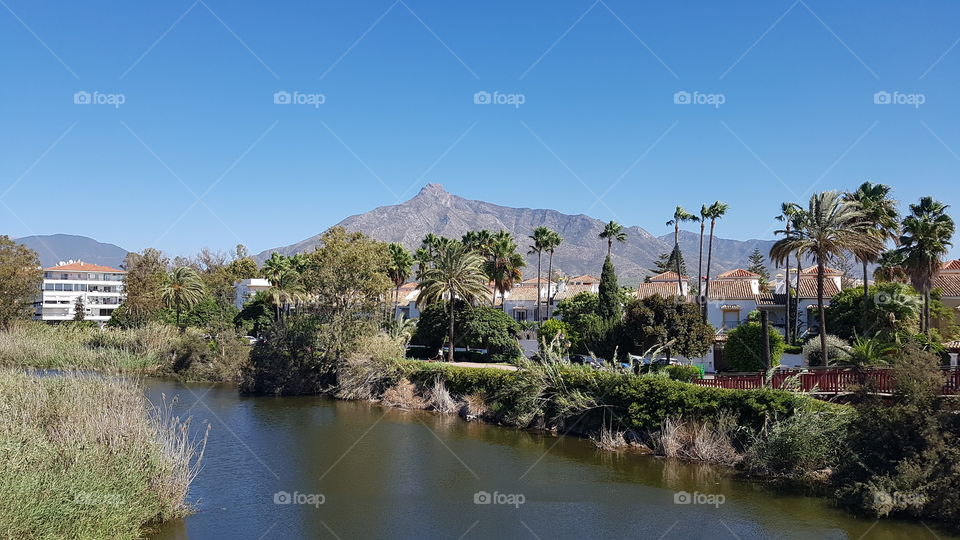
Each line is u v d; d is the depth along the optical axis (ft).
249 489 76.79
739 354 152.66
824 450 78.33
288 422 122.01
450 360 189.26
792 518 66.44
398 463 90.33
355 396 154.71
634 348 164.14
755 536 61.72
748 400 88.17
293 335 165.68
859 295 165.37
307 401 152.35
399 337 168.76
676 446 92.17
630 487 78.33
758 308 218.59
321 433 111.24
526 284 352.69
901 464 67.05
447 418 127.65
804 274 238.68
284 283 256.11
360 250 173.99
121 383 88.12
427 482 80.79
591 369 114.62
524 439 106.93
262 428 115.34
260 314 271.90
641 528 64.18
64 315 442.09
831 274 233.55
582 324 180.14
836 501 71.15
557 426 112.27
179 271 275.18
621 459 92.32
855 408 76.28
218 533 61.52
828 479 77.15
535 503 72.38
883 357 114.73
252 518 66.28
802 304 215.31
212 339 196.54
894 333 143.64
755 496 74.13
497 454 95.96
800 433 79.46
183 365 188.14
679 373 120.37
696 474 83.97
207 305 288.92
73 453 53.67
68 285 446.19
